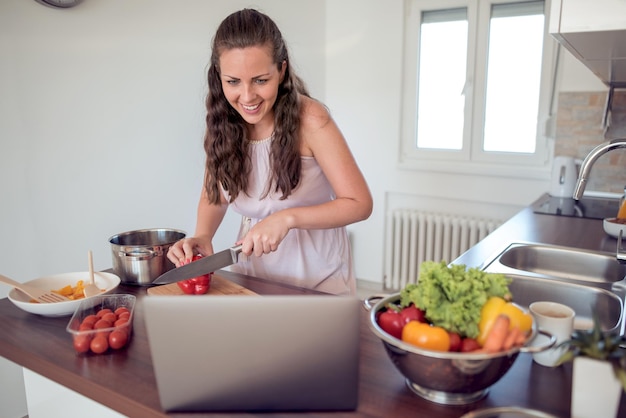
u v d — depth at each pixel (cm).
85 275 134
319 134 135
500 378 78
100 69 207
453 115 321
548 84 288
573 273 167
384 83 328
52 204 197
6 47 176
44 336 108
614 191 264
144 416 83
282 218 124
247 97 120
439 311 79
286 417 79
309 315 74
